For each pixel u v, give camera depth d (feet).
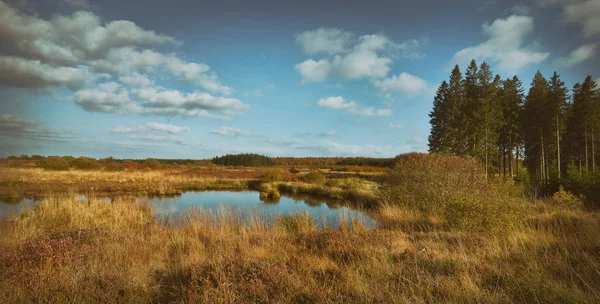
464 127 105.09
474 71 107.96
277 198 79.77
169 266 17.11
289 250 21.48
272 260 17.62
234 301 11.93
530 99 112.98
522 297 12.09
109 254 18.03
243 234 26.07
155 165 169.07
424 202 42.75
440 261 16.70
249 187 114.93
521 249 19.07
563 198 41.37
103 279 13.32
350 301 11.85
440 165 46.16
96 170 128.16
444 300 11.80
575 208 36.73
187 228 29.84
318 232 26.35
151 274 15.30
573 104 112.06
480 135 101.14
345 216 38.65
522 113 114.73
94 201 44.60
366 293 12.37
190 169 182.70
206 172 159.12
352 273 14.85
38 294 12.04
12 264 14.70
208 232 28.32
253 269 14.61
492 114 100.32
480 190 40.42
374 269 15.70
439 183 42.39
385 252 18.85
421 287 12.92
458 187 41.55
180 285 14.06
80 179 96.84
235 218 36.55
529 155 125.18
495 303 11.51
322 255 19.89
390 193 52.47
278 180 121.80
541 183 73.92
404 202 46.83
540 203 40.22
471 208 26.71
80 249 17.98
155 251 20.88
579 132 110.83
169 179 117.91
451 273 14.96
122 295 12.81
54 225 30.27
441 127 115.75
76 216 35.24
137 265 16.37
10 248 17.71
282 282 13.42
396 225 33.14
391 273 15.12
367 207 58.34
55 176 97.40
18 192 45.75
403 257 18.22
